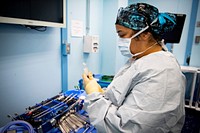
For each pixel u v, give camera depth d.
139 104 0.59
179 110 0.62
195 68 2.77
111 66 2.87
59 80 1.79
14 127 0.86
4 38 1.14
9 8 1.02
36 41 1.42
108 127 0.66
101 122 0.67
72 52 1.96
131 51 0.76
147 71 0.63
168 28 0.74
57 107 1.05
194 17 2.99
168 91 0.58
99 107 0.72
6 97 1.21
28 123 0.84
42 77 1.54
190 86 3.05
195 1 2.93
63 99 1.19
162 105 0.57
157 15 0.69
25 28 1.30
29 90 1.41
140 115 0.57
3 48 1.15
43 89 1.57
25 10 1.13
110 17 2.72
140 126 0.57
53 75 1.69
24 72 1.34
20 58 1.29
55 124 0.92
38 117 0.91
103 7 2.73
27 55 1.35
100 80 1.64
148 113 0.57
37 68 1.47
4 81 1.18
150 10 0.69
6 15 1.00
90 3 2.26
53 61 1.67
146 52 0.73
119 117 0.64
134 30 0.70
